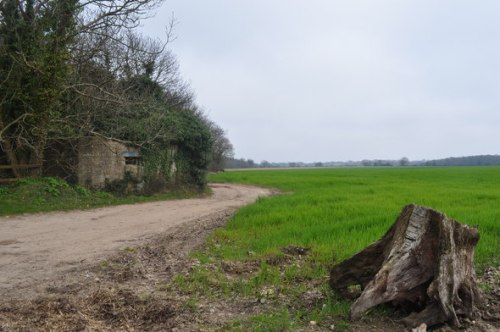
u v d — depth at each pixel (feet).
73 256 31.65
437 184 111.24
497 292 21.21
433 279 18.19
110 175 79.56
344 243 32.14
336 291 21.56
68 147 77.87
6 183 64.34
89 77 77.66
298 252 31.30
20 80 63.93
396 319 18.51
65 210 59.06
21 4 65.82
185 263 28.53
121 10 70.85
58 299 21.30
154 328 18.04
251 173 254.27
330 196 69.62
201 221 50.83
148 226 46.96
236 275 26.17
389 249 19.67
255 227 43.39
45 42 64.44
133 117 84.79
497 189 86.69
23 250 33.78
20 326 17.85
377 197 67.36
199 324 18.30
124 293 22.06
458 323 17.38
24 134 69.21
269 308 20.26
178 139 93.45
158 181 88.84
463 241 18.98
